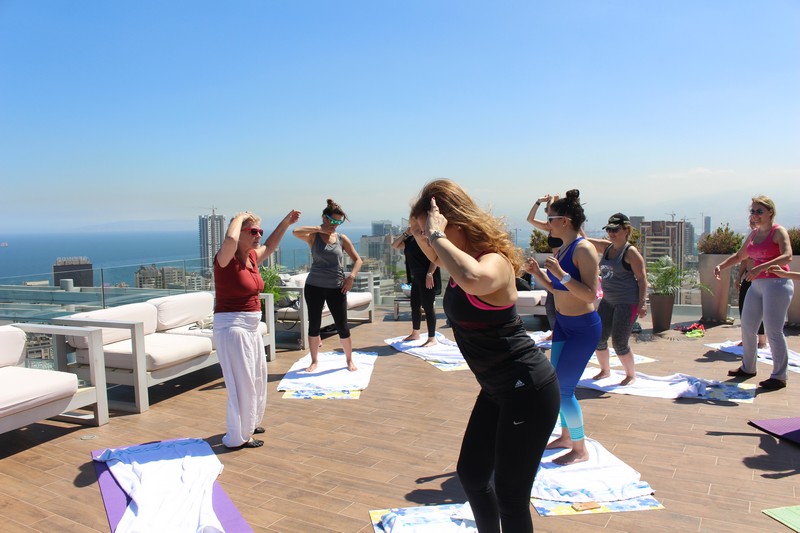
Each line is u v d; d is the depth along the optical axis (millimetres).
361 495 3070
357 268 5812
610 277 5047
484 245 2039
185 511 2832
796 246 7883
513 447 1999
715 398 4758
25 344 4555
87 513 2889
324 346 7305
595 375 5434
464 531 2625
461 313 2004
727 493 3033
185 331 5824
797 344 6812
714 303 8391
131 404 4668
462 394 5055
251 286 3834
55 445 3861
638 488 3074
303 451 3717
